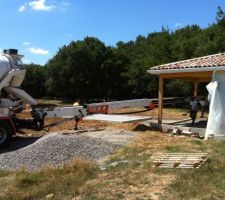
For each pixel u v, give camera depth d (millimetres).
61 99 65938
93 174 10414
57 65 63000
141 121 22141
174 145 14375
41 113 17188
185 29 61844
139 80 52438
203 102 27625
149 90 50594
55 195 8875
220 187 8734
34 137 17312
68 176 10164
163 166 10945
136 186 9148
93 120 22125
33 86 67875
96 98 62781
